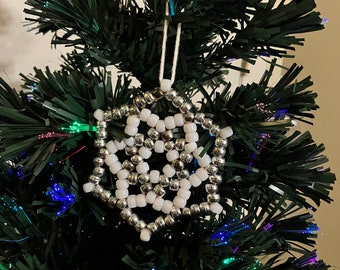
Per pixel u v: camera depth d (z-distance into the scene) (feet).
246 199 0.93
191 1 0.82
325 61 1.59
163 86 0.77
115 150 0.81
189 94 0.98
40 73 0.81
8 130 0.76
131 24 0.81
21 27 1.22
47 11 0.82
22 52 1.24
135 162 0.81
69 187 0.83
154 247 0.82
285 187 0.82
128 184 0.82
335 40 1.56
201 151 0.78
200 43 0.86
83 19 0.82
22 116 0.77
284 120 0.77
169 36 0.79
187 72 0.86
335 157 1.57
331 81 1.58
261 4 0.79
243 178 0.85
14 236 0.82
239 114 0.77
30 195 0.89
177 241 0.81
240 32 0.79
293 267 0.87
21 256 0.82
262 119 0.80
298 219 0.88
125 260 0.74
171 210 0.81
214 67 0.91
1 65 1.22
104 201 0.83
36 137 0.77
